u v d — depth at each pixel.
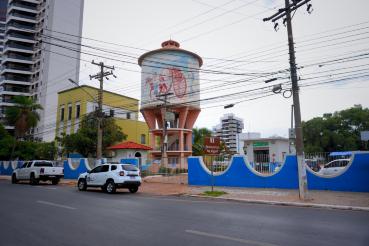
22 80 73.75
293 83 14.91
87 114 40.12
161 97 33.28
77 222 8.36
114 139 38.41
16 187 21.67
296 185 18.11
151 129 36.03
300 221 8.70
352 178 16.38
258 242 6.22
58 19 71.00
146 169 31.97
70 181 28.75
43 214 9.71
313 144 49.84
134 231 7.24
